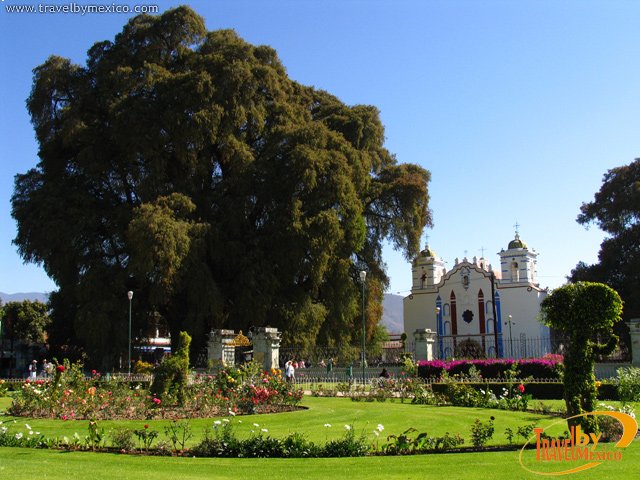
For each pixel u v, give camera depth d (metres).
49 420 14.83
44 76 41.66
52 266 38.09
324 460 9.95
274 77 42.28
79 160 38.72
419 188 44.50
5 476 8.40
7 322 50.03
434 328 57.47
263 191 39.62
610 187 46.78
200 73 38.25
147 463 9.62
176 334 39.59
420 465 9.36
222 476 8.64
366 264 45.72
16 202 39.88
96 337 34.19
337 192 38.19
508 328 53.94
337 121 45.09
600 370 28.00
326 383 28.83
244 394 17.69
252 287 36.62
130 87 39.91
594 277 44.81
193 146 38.56
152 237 32.84
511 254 55.25
